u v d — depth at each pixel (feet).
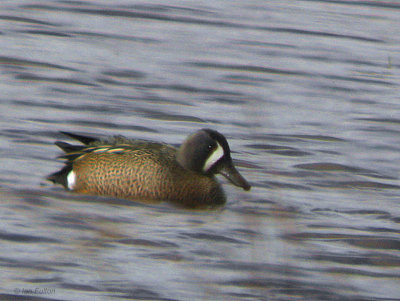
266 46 73.36
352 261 33.04
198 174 41.29
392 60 71.26
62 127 50.44
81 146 43.27
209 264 31.76
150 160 41.27
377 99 61.36
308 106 58.80
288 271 31.45
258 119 52.26
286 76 65.72
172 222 36.81
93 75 61.87
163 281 30.04
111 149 41.96
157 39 73.26
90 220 36.17
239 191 41.83
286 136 51.44
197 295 28.99
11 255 31.48
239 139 50.65
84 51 68.13
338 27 79.97
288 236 35.42
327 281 30.73
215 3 86.89
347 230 36.47
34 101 54.85
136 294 28.86
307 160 47.11
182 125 53.06
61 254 31.86
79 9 80.53
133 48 69.97
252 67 67.26
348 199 40.93
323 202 40.34
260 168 45.37
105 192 41.01
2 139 46.85
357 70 68.23
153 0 86.07
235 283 30.17
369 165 46.78
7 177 40.70
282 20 81.41
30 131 48.80
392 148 50.47
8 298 28.09
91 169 41.37
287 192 41.70
